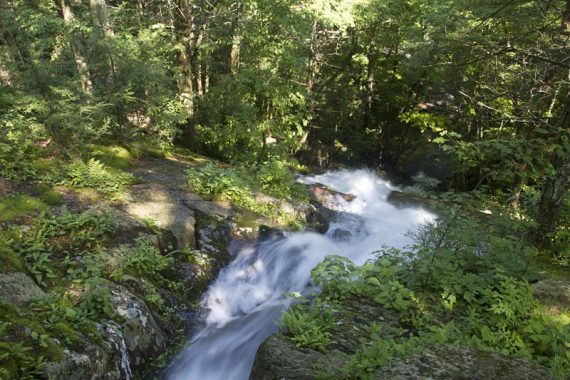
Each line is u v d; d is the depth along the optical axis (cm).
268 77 1387
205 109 1452
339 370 379
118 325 543
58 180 865
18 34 955
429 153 1875
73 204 786
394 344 412
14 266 559
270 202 1048
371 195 1509
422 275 593
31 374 407
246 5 1321
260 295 794
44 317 493
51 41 1029
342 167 1888
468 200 554
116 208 815
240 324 692
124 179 942
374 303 561
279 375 385
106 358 493
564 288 579
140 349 564
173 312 666
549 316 517
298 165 1706
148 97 1166
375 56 1848
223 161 1441
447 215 604
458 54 951
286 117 1507
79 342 478
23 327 455
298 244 914
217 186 1004
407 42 1363
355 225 1153
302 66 1460
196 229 846
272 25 1391
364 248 1036
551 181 720
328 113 1939
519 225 631
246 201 1011
